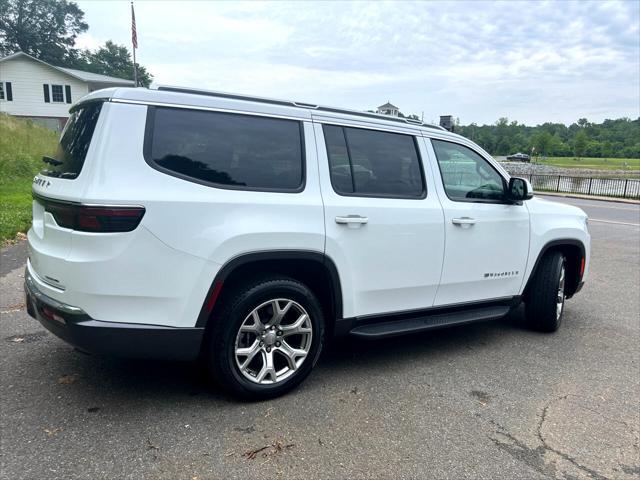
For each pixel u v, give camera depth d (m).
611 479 2.72
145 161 2.92
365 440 2.98
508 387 3.79
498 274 4.60
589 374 4.09
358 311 3.78
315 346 3.55
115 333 2.86
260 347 3.35
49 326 3.02
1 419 3.02
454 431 3.12
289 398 3.46
